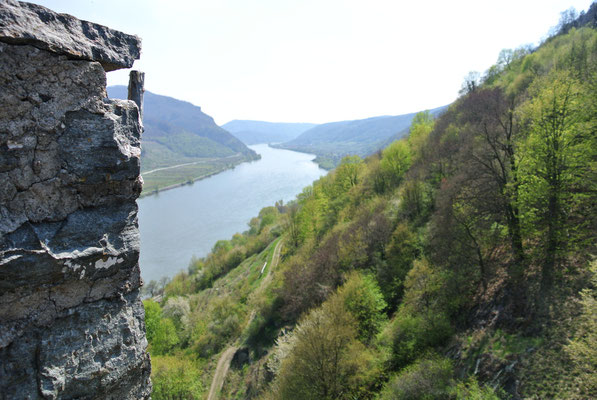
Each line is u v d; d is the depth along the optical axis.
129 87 4.83
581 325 13.83
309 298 29.81
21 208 3.65
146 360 4.71
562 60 39.91
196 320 41.22
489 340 16.45
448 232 22.97
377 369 17.73
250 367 28.28
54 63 3.74
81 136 3.98
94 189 4.14
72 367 3.93
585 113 17.12
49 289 3.81
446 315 19.80
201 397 26.78
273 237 67.31
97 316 4.20
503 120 23.94
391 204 37.28
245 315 39.06
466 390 14.44
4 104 3.48
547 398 12.61
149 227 103.25
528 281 17.70
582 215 17.48
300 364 17.47
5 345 3.54
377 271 27.47
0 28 3.30
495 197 20.47
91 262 4.08
